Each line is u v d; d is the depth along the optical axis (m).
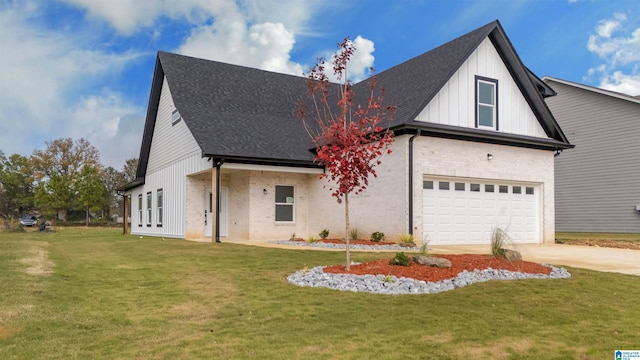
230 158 15.81
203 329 5.41
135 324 5.61
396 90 17.14
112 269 9.55
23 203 62.06
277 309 6.26
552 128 17.94
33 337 5.04
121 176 60.25
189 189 18.72
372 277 7.92
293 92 22.72
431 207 15.15
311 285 7.77
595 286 7.85
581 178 23.86
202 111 18.56
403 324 5.59
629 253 12.95
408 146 14.59
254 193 17.98
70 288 7.56
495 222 16.56
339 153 8.54
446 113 15.53
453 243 15.52
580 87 23.92
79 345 4.82
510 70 17.31
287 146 17.75
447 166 15.32
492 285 7.68
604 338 5.16
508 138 16.47
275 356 4.53
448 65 15.98
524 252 12.78
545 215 17.64
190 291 7.38
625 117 22.05
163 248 13.59
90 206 47.31
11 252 12.33
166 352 4.63
